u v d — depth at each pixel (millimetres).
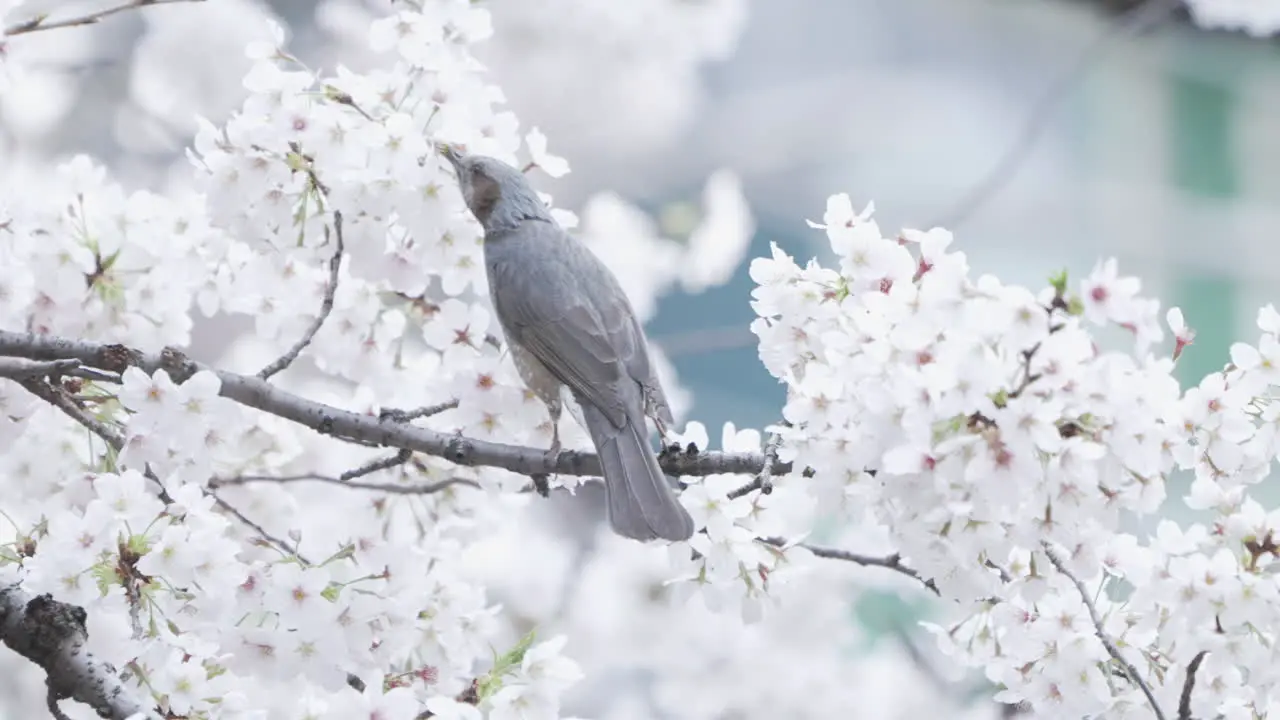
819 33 29625
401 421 9336
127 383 8359
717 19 20656
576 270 10148
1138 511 7441
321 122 9180
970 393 6781
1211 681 8359
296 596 8438
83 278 9320
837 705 16000
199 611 8281
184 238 9797
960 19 28625
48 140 19125
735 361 28109
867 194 28953
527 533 17953
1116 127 27344
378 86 9570
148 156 20094
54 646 7609
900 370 6969
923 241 7984
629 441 9078
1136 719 8516
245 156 9320
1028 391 6855
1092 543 7836
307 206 9688
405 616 8773
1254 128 26922
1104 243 27234
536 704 8625
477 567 16359
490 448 9305
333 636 8484
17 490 9414
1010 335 6824
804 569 8727
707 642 16375
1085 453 6902
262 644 8633
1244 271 26828
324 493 11500
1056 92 16969
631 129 22922
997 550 7516
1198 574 7891
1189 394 7758
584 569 17484
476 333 9922
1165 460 7414
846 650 18109
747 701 16094
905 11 28656
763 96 29219
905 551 7887
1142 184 27219
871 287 7953
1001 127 28172
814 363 8031
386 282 10016
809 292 8266
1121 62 26953
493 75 21078
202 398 8430
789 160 28469
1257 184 26984
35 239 9281
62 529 7832
